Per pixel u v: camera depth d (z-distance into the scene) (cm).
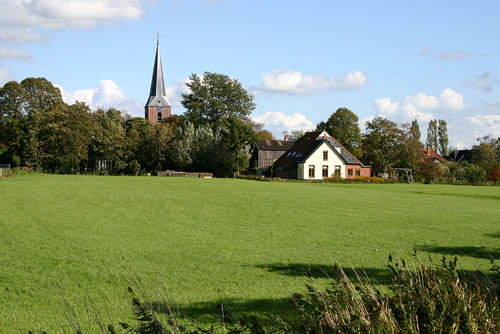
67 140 7044
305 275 990
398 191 4031
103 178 5147
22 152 7050
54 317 713
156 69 12025
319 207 2423
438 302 412
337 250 1281
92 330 643
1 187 3409
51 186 3606
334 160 7125
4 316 720
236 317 692
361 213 2184
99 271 1026
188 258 1171
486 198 3316
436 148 12862
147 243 1375
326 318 393
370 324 385
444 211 2322
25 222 1773
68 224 1733
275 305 759
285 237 1504
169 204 2481
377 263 1102
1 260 1134
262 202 2647
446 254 1223
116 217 1948
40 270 1034
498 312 402
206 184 4322
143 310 439
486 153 7094
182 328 417
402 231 1644
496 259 1158
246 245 1355
